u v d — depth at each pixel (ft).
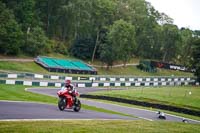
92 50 370.32
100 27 387.34
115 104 138.31
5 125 45.75
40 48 314.35
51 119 60.59
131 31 366.02
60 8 368.07
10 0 332.39
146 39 479.41
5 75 180.55
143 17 481.46
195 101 157.69
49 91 167.12
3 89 129.80
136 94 166.71
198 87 267.39
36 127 46.26
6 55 285.02
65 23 378.12
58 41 375.04
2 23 280.51
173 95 172.55
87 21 376.89
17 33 284.82
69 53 362.12
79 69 293.43
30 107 78.33
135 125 57.67
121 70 373.40
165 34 492.13
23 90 144.87
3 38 277.23
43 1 369.30
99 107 115.75
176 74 429.79
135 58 466.70
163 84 286.46
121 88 231.50
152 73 401.90
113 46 353.92
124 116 94.58
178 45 503.61
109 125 54.95
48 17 372.38
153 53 505.25
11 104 79.61
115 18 450.30
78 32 388.98
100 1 391.45
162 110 138.82
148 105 144.46
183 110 137.28
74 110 85.10
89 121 59.41
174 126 61.72
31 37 307.37
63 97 82.48
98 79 256.32
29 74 197.88
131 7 495.41
